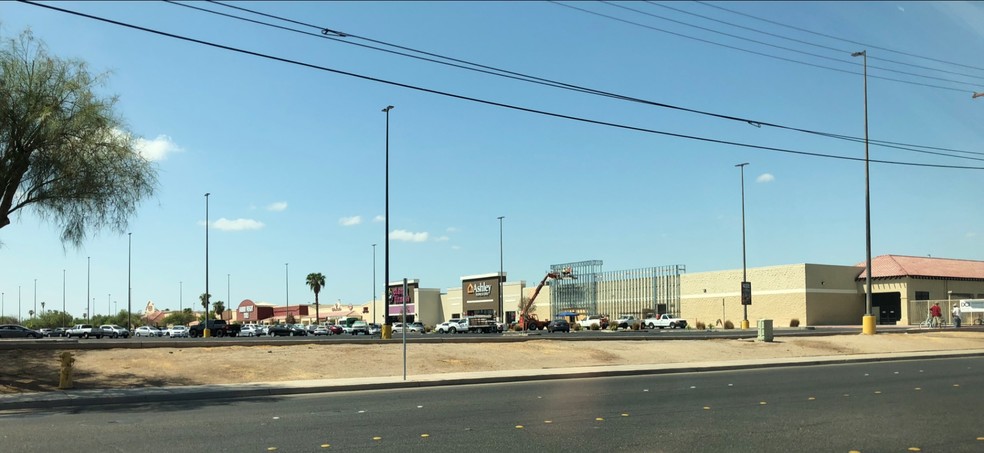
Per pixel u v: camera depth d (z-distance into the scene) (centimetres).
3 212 2141
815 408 1466
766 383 2039
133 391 1867
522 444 1093
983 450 1018
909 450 1021
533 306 9619
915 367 2591
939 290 6738
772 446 1055
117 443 1131
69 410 1609
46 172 2167
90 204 2284
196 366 2317
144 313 15838
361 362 2552
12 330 6875
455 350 2889
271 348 2753
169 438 1176
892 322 6825
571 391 1895
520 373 2352
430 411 1499
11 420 1420
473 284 10175
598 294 8975
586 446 1070
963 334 4281
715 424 1266
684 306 7950
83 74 2228
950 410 1420
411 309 10700
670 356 3036
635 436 1152
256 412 1520
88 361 2302
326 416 1438
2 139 2077
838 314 6875
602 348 3144
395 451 1048
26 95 2088
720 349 3281
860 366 2695
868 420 1297
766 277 7094
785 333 4459
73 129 2170
